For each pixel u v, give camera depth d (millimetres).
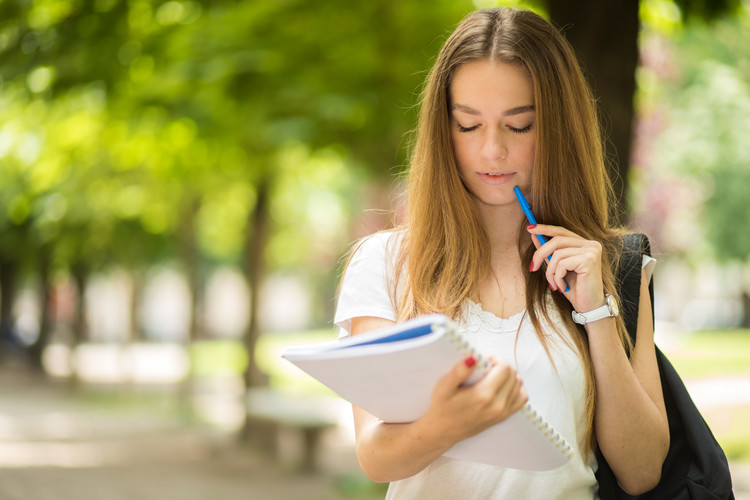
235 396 22297
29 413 18844
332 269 33500
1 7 7711
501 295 2291
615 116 4977
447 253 2268
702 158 19359
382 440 2002
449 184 2275
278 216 24766
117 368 32281
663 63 14789
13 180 17391
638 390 2174
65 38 7871
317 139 9266
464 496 2166
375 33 8656
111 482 10484
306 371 1948
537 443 1929
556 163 2254
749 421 13016
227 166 11445
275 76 8664
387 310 2287
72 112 10266
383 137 9281
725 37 16969
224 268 47375
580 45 5023
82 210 18797
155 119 9266
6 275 33938
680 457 2324
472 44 2217
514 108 2197
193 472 11375
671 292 48750
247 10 8570
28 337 44594
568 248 2158
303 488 10375
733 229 23141
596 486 2266
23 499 9219
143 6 8047
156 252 23625
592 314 2154
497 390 1807
